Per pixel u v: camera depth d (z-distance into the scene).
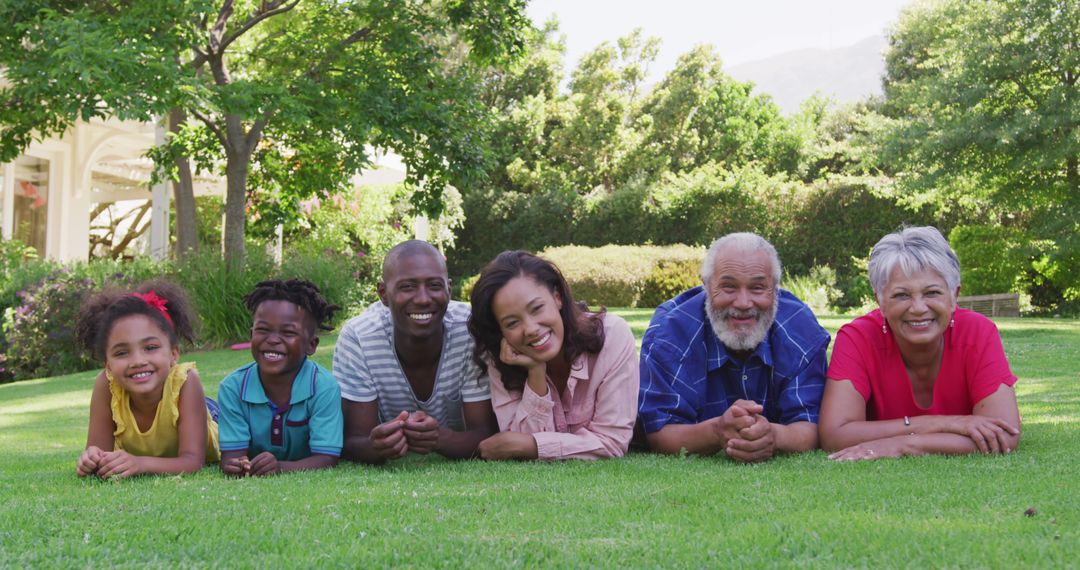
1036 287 17.14
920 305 2.90
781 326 3.17
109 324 2.94
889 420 3.02
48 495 2.43
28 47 8.80
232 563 1.60
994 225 17.05
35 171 13.22
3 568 1.58
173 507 2.15
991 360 3.01
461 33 11.02
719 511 2.01
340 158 11.26
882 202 19.38
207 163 10.80
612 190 24.86
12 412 5.98
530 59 26.80
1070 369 6.20
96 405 3.10
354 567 1.56
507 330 2.92
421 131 9.92
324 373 3.12
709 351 3.23
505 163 25.53
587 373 3.08
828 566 1.50
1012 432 2.85
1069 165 15.24
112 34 8.30
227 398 3.07
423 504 2.16
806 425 3.06
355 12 10.05
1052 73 14.95
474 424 3.21
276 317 2.97
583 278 16.11
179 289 3.31
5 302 9.72
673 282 15.81
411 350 3.11
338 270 11.72
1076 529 1.73
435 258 3.00
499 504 2.14
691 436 3.05
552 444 3.02
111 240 18.45
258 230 12.09
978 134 14.88
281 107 8.94
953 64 16.12
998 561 1.49
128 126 13.30
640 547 1.66
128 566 1.59
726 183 20.78
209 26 10.98
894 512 1.95
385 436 2.91
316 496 2.30
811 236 20.00
